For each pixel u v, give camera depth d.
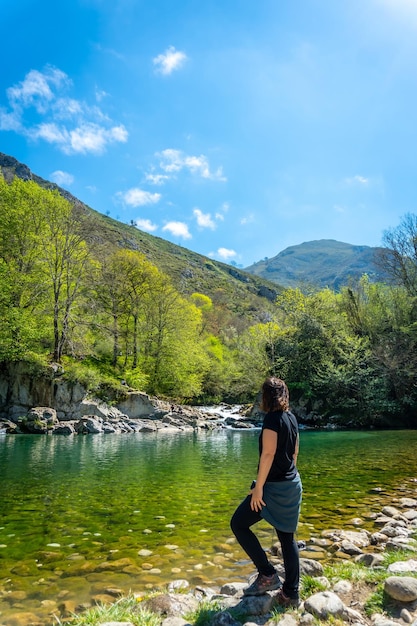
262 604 3.78
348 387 36.28
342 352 37.53
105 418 29.58
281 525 3.86
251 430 31.33
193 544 6.16
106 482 10.66
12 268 32.00
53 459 14.63
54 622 3.87
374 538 6.28
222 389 59.50
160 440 22.53
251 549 4.08
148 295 44.28
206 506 8.30
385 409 34.84
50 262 32.72
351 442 21.75
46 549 5.92
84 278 36.81
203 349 57.28
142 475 11.69
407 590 3.69
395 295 39.03
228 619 3.46
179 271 141.00
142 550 5.89
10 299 30.73
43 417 25.95
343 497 9.16
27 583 4.79
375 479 11.21
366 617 3.59
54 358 31.78
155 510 7.99
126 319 44.81
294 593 3.83
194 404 55.94
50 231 33.53
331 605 3.62
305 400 38.12
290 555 3.86
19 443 19.73
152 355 44.59
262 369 43.69
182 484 10.45
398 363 35.53
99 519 7.39
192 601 4.07
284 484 3.89
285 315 46.56
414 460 14.88
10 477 11.26
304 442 21.84
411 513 7.69
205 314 85.06
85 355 37.50
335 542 6.09
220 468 12.98
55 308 32.41
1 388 28.41
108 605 4.18
